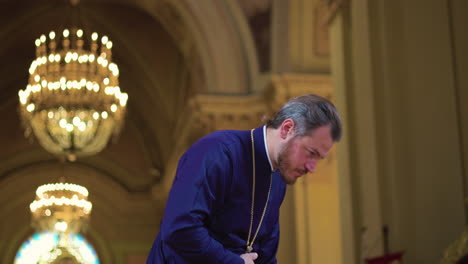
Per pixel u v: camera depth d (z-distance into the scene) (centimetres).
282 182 314
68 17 1978
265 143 293
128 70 2169
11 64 2236
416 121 732
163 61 2066
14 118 2456
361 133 845
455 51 707
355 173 888
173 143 2075
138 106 2361
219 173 281
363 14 844
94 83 1322
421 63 736
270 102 1325
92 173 2497
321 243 1243
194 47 1524
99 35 2031
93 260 2450
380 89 802
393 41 773
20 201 2459
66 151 1388
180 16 1502
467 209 672
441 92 714
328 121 281
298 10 1327
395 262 698
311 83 1268
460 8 708
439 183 702
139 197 2508
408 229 730
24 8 1931
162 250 289
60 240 1922
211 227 289
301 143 283
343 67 928
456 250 561
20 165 2475
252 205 294
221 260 273
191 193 273
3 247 2427
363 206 835
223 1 1420
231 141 291
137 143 2497
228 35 1419
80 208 1959
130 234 2495
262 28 1391
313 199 1258
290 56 1318
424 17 739
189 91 1820
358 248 866
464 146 686
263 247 309
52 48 1331
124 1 1764
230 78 1407
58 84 1307
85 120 1333
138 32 2022
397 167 750
